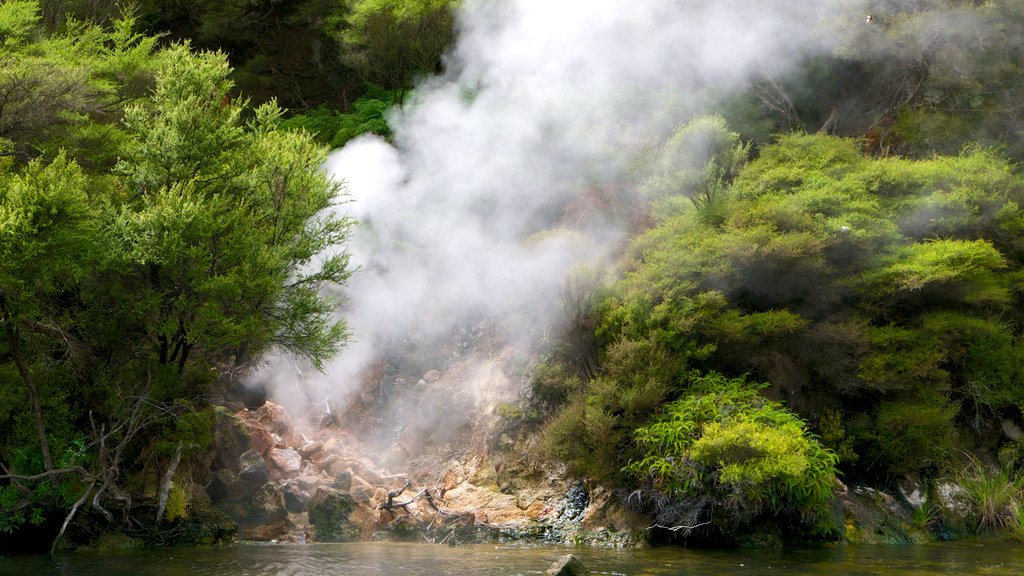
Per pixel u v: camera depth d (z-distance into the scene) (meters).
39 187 8.86
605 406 10.69
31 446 9.67
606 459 10.43
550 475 11.27
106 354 10.41
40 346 10.17
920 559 8.83
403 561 8.39
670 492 9.99
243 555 8.79
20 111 11.29
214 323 9.88
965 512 11.04
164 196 9.69
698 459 9.62
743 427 9.51
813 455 10.12
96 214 9.62
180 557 8.66
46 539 9.55
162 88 11.24
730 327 10.95
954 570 8.09
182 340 10.48
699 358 10.91
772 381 11.28
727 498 9.70
